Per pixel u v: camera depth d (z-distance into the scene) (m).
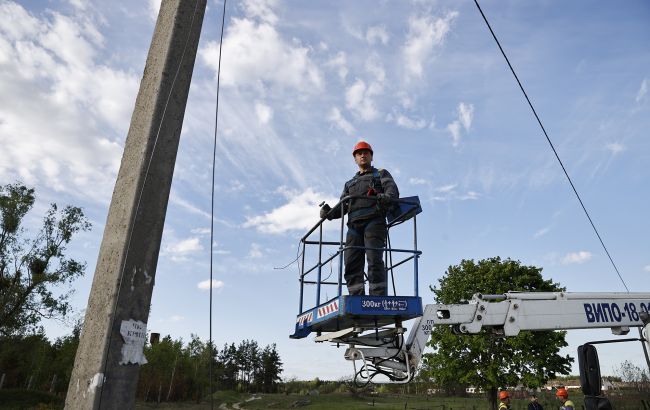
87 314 3.38
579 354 4.83
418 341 5.82
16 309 43.41
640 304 6.38
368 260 6.33
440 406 46.19
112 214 3.58
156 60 3.90
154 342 75.00
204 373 80.81
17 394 45.09
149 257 3.42
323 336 6.25
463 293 34.19
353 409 50.00
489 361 30.92
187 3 4.04
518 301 6.18
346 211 6.70
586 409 4.68
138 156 3.60
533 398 16.98
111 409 3.05
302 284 7.22
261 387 120.38
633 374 22.72
